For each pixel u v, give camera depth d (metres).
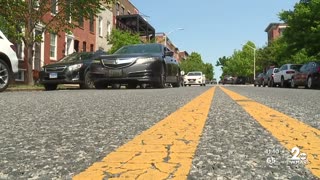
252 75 82.12
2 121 3.85
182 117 4.12
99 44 34.25
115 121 3.82
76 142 2.68
